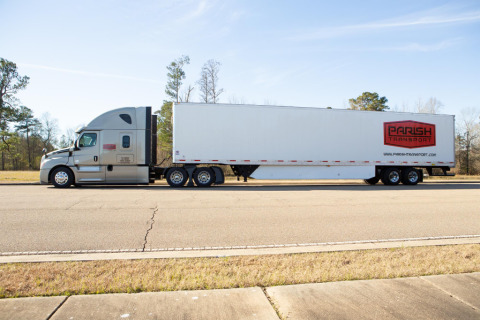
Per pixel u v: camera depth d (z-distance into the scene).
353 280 4.25
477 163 45.56
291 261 4.96
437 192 15.01
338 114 18.19
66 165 15.70
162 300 3.64
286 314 3.39
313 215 8.90
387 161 18.81
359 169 18.52
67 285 3.97
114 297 3.69
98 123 15.93
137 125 16.11
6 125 46.31
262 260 5.00
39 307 3.43
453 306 3.61
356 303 3.65
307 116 17.80
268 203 10.98
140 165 16.06
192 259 5.02
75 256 5.13
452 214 9.20
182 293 3.82
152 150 16.55
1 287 3.87
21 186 16.86
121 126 16.02
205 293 3.82
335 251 5.52
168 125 34.56
